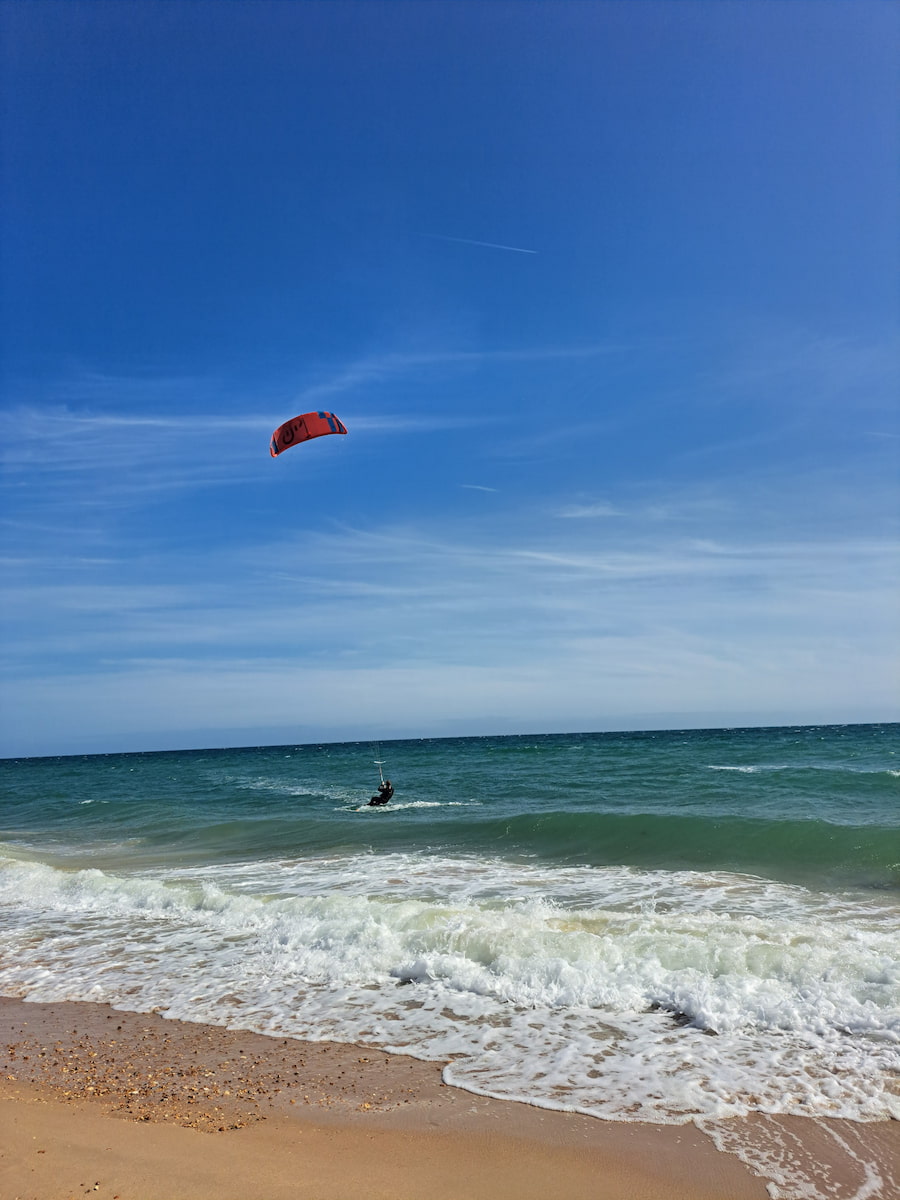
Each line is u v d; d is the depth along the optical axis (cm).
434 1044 712
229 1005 834
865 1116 554
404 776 4084
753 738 8344
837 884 1266
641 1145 527
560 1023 747
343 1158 514
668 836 1673
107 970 977
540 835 1808
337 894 1318
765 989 773
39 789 4431
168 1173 490
